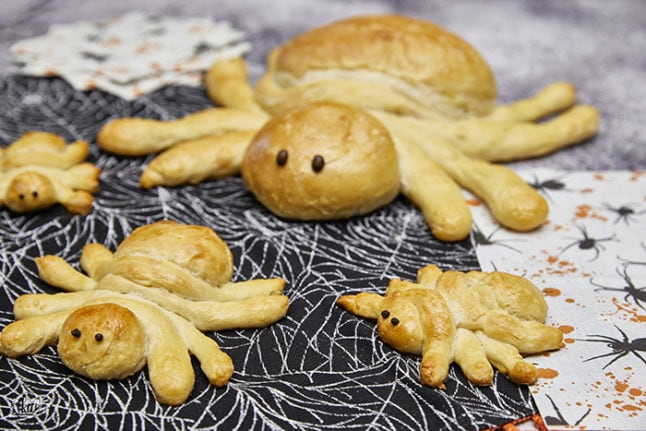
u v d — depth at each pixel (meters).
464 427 0.68
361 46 0.92
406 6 1.23
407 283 0.76
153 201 0.88
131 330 0.70
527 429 0.69
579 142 0.96
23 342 0.72
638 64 1.10
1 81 1.06
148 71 1.06
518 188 0.85
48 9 1.21
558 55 1.12
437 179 0.86
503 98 1.03
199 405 0.70
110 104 1.02
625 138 0.97
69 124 0.98
